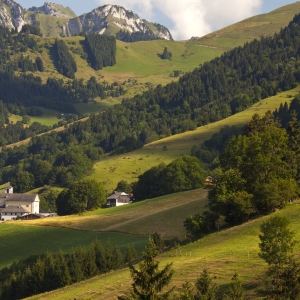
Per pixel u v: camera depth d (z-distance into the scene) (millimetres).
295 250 82375
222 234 111625
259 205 123125
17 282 119438
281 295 57438
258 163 128375
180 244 124188
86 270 119250
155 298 50312
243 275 76250
